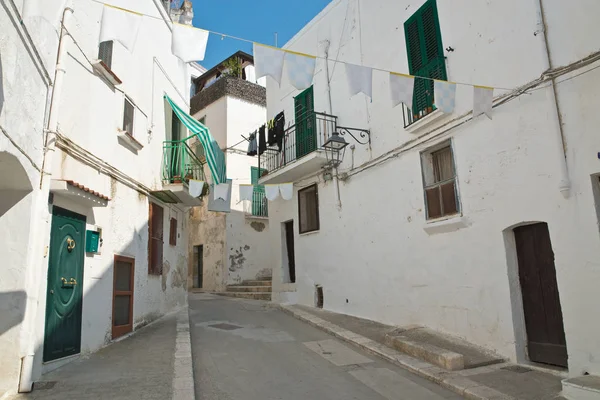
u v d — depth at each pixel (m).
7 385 4.71
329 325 9.30
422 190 8.43
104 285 7.29
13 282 4.85
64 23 5.82
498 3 6.97
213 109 19.50
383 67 9.70
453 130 7.75
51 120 5.45
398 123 9.16
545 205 6.08
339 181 11.09
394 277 9.08
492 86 7.01
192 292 18.83
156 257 10.25
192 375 5.67
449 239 7.78
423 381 5.87
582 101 5.66
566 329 5.66
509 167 6.67
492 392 5.12
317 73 12.12
